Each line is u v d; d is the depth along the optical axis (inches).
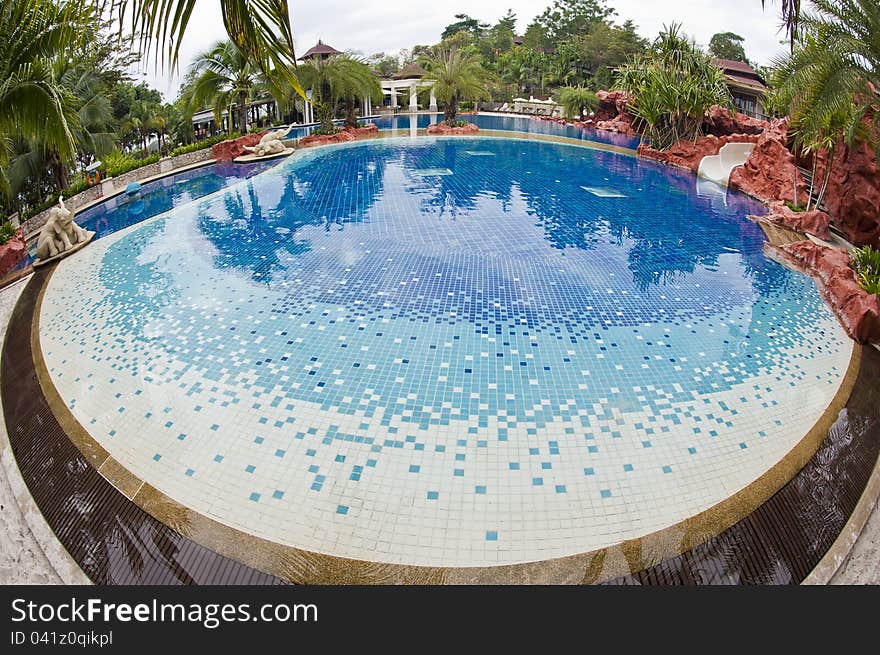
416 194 619.5
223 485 193.5
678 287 363.9
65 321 320.2
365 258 410.0
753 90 1483.8
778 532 176.2
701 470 200.5
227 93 984.3
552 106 1683.1
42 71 358.0
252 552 167.6
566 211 552.1
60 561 169.9
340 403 238.1
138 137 1582.2
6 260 415.5
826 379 261.1
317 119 1341.0
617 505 184.2
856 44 351.3
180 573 162.7
